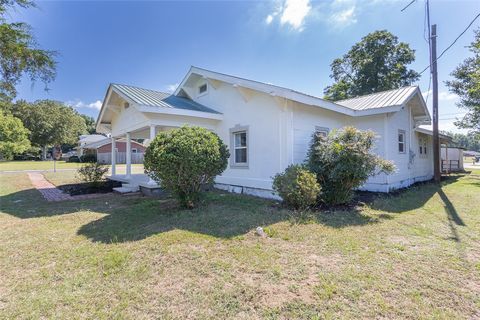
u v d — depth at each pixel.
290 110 7.23
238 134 8.75
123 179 10.23
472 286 2.56
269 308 2.23
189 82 10.56
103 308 2.26
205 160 5.48
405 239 3.91
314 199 5.69
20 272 2.95
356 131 6.10
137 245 3.70
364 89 25.05
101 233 4.31
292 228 4.43
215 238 3.96
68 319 2.12
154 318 2.12
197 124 8.88
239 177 8.50
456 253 3.35
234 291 2.50
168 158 5.27
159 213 5.58
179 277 2.79
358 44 25.53
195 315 2.16
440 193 8.27
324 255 3.33
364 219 5.05
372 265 3.02
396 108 8.12
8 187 10.74
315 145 6.79
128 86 9.62
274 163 7.38
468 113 14.45
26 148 28.23
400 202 6.84
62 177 14.84
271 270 2.91
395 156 9.42
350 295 2.41
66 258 3.31
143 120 8.27
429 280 2.67
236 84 7.91
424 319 2.07
